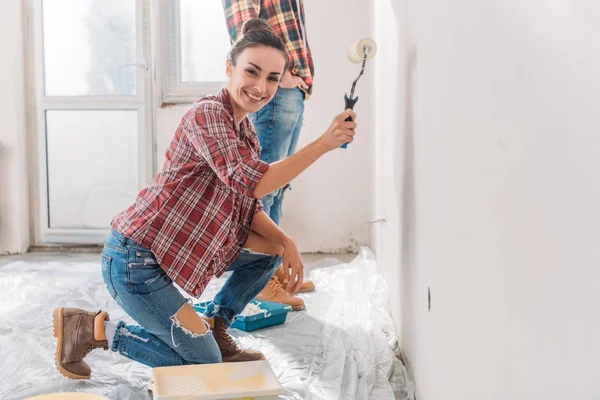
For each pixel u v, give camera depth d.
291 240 1.89
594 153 0.60
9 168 4.01
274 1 2.56
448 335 1.32
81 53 4.14
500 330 0.93
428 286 1.56
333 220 4.11
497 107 0.91
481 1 1.00
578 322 0.64
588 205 0.61
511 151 0.85
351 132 1.60
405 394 1.82
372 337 2.17
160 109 4.12
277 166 1.60
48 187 4.22
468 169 1.11
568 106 0.66
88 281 3.14
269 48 1.72
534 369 0.78
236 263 1.99
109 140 4.20
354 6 4.00
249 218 1.83
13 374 1.92
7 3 3.95
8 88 3.98
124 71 4.15
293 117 2.70
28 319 2.51
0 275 3.33
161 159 4.16
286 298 2.67
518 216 0.83
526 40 0.78
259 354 2.03
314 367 1.98
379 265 3.13
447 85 1.29
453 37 1.22
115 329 1.80
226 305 2.01
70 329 1.80
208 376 1.63
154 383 1.55
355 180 4.08
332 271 3.37
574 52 0.64
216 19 4.10
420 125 1.65
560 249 0.69
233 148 1.63
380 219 2.90
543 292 0.74
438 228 1.42
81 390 1.81
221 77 4.14
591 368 0.62
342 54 4.01
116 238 1.74
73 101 4.14
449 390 1.31
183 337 1.75
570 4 0.65
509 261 0.87
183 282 1.71
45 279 3.26
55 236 4.21
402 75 2.04
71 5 4.11
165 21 4.09
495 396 0.96
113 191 4.23
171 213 1.71
